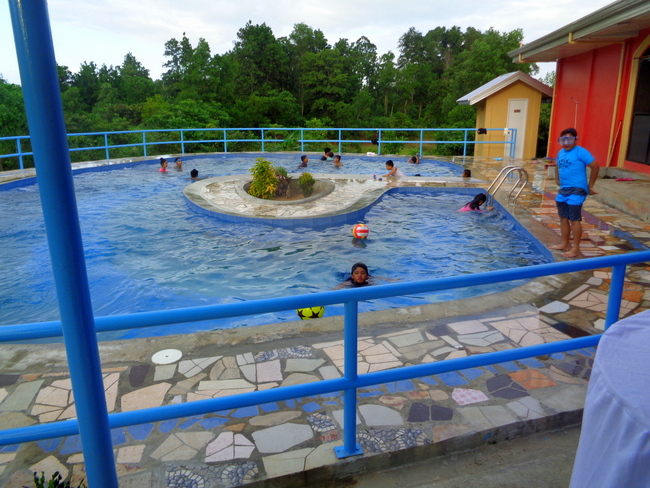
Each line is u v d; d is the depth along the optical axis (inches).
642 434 39.9
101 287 238.7
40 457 99.8
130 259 280.2
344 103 2038.6
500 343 146.8
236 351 142.6
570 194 240.2
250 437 103.8
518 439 106.2
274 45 2065.7
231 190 466.0
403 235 323.6
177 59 2094.0
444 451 100.6
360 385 89.4
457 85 1507.1
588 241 268.7
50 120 46.9
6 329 64.4
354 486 93.6
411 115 2369.6
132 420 76.5
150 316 71.8
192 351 143.2
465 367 94.8
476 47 1465.3
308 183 448.1
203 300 222.5
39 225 350.6
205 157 753.6
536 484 91.6
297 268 264.8
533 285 196.7
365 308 215.0
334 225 353.1
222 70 1819.6
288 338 150.3
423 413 110.7
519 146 738.2
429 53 2758.4
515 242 299.7
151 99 1656.0
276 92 1937.7
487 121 733.3
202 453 99.3
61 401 119.8
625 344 51.0
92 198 448.1
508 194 414.9
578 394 117.7
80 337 53.8
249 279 249.1
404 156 753.6
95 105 2100.1
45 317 209.9
